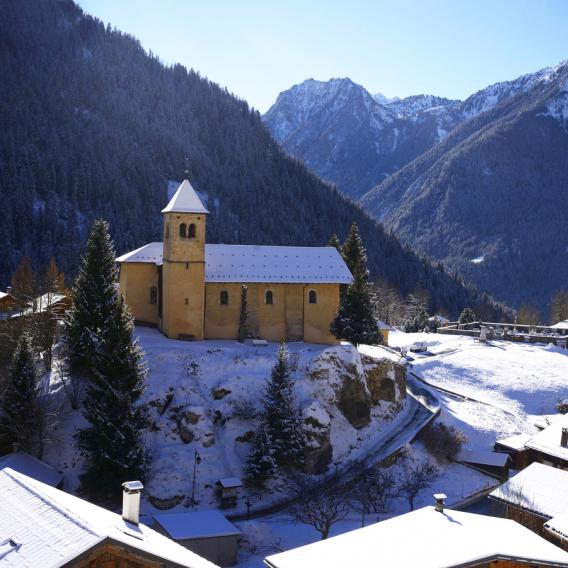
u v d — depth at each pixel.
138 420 58.75
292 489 60.28
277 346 77.88
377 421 74.56
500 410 88.88
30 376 58.66
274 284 80.88
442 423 76.69
